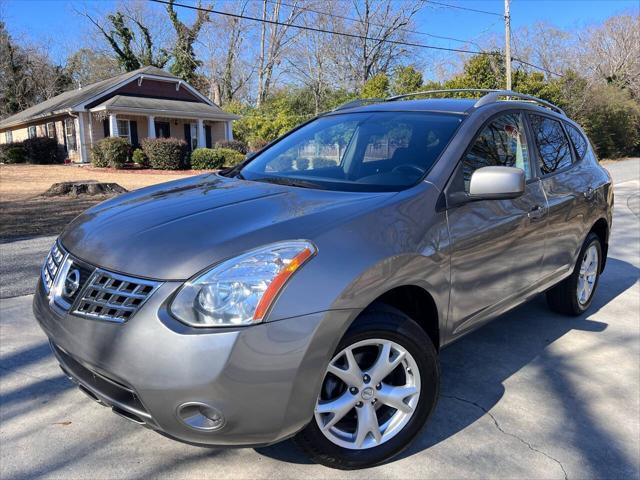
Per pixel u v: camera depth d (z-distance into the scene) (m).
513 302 3.45
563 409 3.11
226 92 46.97
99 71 51.06
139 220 2.50
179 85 30.02
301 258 2.16
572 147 4.43
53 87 49.03
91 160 24.94
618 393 3.30
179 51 44.00
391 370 2.48
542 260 3.67
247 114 39.53
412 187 2.79
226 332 2.01
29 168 23.02
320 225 2.33
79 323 2.21
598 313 4.74
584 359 3.78
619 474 2.54
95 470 2.51
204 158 23.88
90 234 2.49
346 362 2.37
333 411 2.36
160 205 2.71
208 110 29.91
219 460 2.59
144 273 2.13
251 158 3.84
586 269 4.57
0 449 2.67
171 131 29.19
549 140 4.07
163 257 2.16
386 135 3.34
